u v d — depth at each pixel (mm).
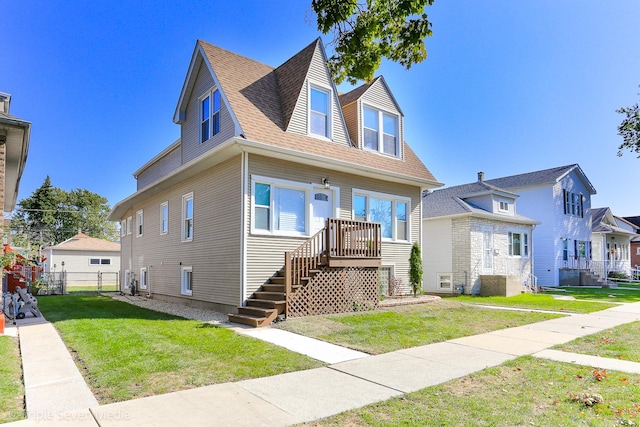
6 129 7605
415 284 13117
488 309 11156
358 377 4734
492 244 18391
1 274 7465
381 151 13383
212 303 10836
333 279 9914
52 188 52938
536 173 26766
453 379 4645
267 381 4555
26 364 5215
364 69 6062
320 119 11812
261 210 10180
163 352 5801
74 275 31391
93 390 4227
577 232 26594
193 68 12445
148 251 16156
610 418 3461
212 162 10852
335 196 11766
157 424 3312
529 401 3902
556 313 10578
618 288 22109
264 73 12500
